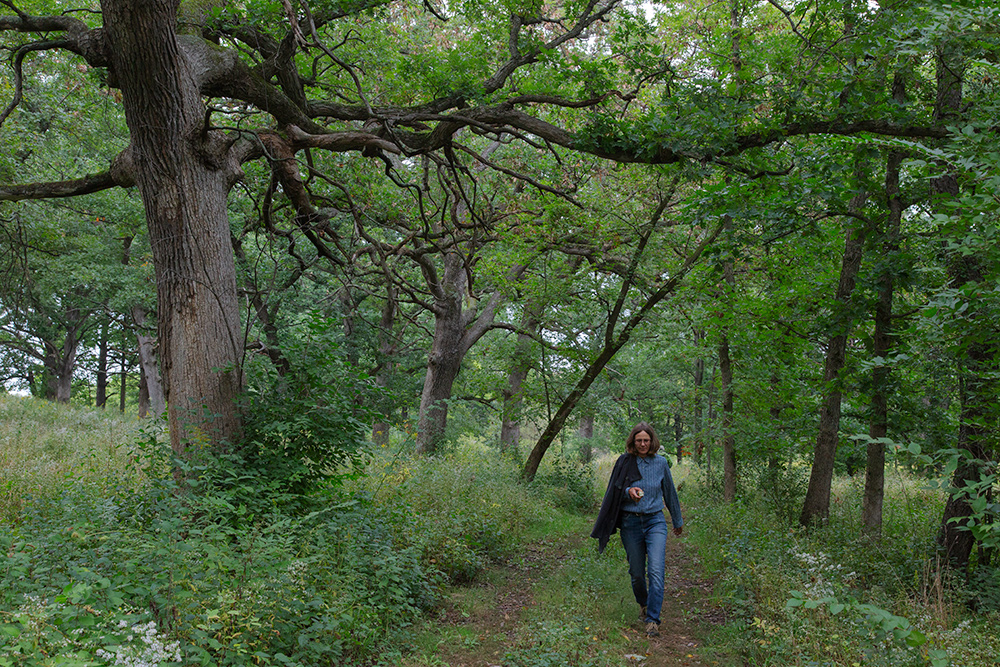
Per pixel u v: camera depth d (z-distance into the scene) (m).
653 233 13.88
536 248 14.88
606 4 10.72
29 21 7.88
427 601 6.32
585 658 5.00
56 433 13.59
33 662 2.76
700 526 10.38
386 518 6.92
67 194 8.66
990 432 6.31
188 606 3.82
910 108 7.60
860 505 11.50
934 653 3.33
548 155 14.02
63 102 15.05
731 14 11.19
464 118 9.09
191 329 7.13
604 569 7.70
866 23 7.50
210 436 6.96
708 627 5.98
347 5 9.65
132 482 7.20
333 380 7.21
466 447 18.12
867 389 8.26
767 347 11.44
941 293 4.56
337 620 4.52
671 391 26.08
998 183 3.89
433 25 15.81
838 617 4.95
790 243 9.48
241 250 15.73
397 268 18.81
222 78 8.00
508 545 9.31
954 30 4.90
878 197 8.00
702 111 8.05
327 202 10.70
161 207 7.18
